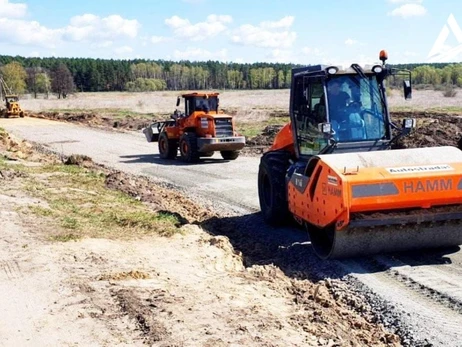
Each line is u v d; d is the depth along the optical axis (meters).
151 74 154.50
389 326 6.55
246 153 22.97
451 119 27.83
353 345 6.01
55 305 6.84
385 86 9.62
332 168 8.08
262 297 7.37
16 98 44.28
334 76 9.54
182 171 18.67
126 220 11.10
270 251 9.83
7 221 10.62
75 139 29.39
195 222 11.84
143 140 28.73
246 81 150.75
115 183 15.45
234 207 13.14
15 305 6.86
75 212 11.72
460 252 8.88
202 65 166.75
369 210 7.96
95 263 8.44
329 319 6.68
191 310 6.68
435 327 6.33
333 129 9.39
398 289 7.48
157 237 10.16
